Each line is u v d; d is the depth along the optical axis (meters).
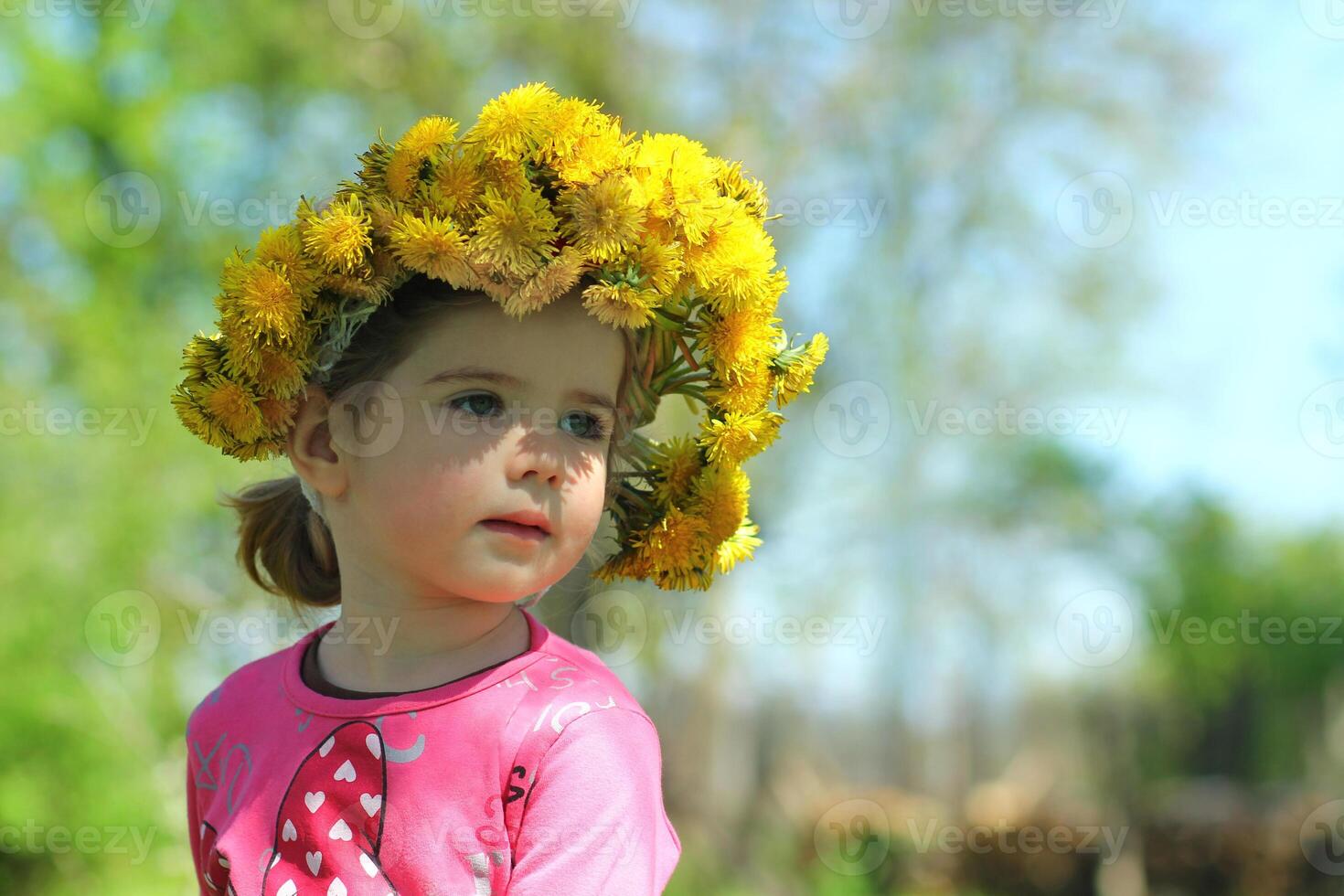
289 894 1.42
